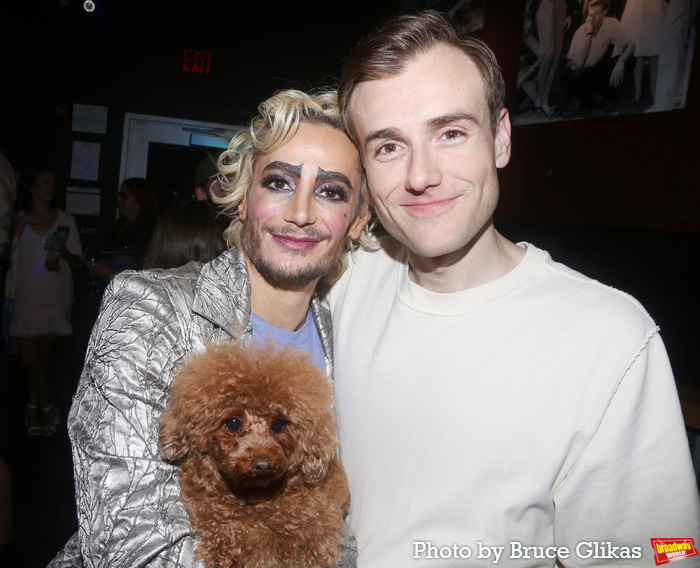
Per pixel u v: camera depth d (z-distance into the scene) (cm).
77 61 631
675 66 317
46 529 325
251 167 152
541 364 123
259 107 150
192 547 111
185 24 650
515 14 434
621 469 121
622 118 350
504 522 122
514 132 439
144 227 460
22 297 443
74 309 562
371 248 166
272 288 147
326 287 170
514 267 136
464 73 126
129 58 642
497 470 123
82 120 636
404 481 130
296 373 124
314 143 141
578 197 383
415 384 132
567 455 122
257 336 146
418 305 138
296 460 121
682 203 315
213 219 216
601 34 362
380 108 128
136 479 112
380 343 141
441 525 126
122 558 106
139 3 638
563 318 125
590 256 398
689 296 333
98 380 118
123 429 115
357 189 150
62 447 431
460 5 494
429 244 128
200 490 118
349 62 136
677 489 121
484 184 128
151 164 654
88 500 111
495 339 127
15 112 623
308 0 670
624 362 119
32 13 608
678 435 121
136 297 125
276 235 140
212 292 135
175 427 114
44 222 454
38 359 448
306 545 116
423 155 125
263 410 116
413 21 129
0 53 613
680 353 334
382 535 131
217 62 659
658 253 353
